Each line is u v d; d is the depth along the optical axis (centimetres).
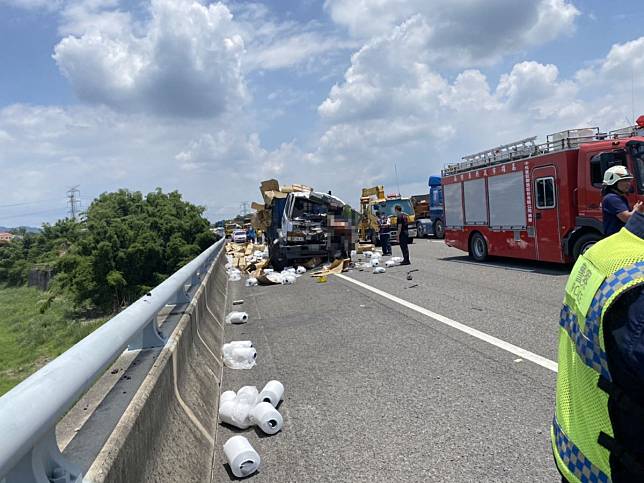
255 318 993
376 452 400
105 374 342
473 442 404
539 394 491
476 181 1628
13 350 4122
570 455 166
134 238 5797
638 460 141
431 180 3019
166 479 290
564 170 1244
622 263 151
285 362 664
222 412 472
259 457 392
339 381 573
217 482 370
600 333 148
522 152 1412
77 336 4138
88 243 5550
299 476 373
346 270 1728
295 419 477
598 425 152
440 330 770
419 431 431
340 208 2009
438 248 2336
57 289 5744
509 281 1203
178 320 529
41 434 170
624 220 804
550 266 1412
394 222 2816
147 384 317
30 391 173
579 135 1242
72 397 198
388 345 707
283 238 1850
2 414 151
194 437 379
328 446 417
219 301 1088
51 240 9812
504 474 354
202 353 588
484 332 738
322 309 1030
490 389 512
